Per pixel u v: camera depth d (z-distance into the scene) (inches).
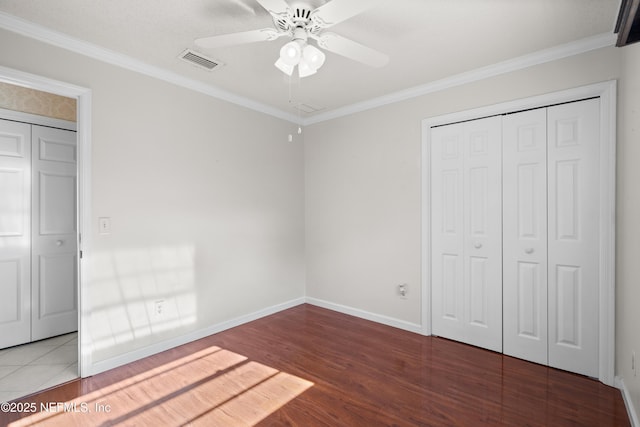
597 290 86.9
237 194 127.9
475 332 108.4
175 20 77.8
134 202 98.3
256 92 123.3
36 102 113.7
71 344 111.3
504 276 102.5
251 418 71.8
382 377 88.7
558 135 92.9
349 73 106.3
